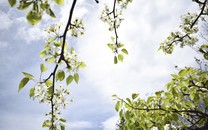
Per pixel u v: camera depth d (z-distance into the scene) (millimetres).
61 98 3287
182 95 3346
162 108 3604
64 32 2637
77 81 2723
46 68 2582
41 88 2604
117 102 3408
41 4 2160
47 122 3818
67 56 2756
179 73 3145
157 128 3869
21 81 2436
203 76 3320
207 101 3510
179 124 4312
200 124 3840
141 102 3633
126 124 3488
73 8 2506
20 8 2125
